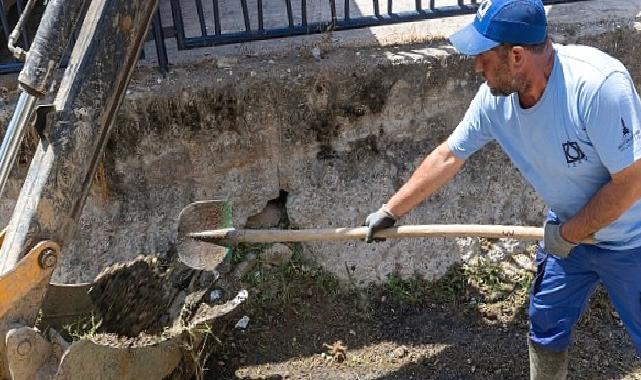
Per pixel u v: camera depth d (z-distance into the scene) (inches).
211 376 159.0
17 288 118.1
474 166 182.5
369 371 160.4
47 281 121.5
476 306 173.3
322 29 179.9
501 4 107.2
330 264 176.6
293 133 175.3
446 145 132.1
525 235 132.6
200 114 169.3
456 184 181.5
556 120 112.3
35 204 118.5
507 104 118.5
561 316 134.3
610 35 180.2
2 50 193.5
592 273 130.7
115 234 173.9
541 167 121.3
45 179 118.5
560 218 128.9
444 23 187.9
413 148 181.8
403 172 180.7
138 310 158.9
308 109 173.2
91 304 155.0
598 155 112.3
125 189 173.8
